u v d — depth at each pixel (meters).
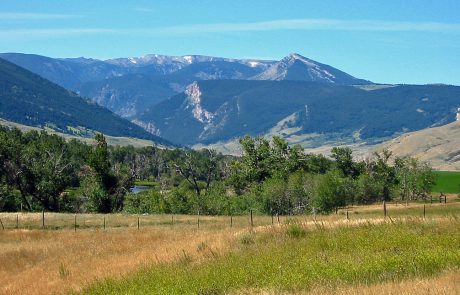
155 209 83.44
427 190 106.56
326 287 14.09
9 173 83.50
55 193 86.88
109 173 85.25
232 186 106.38
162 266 22.70
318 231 25.08
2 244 38.28
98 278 23.20
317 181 77.25
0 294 25.20
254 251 22.56
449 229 22.16
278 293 14.42
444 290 11.69
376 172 111.25
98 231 43.00
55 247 35.69
